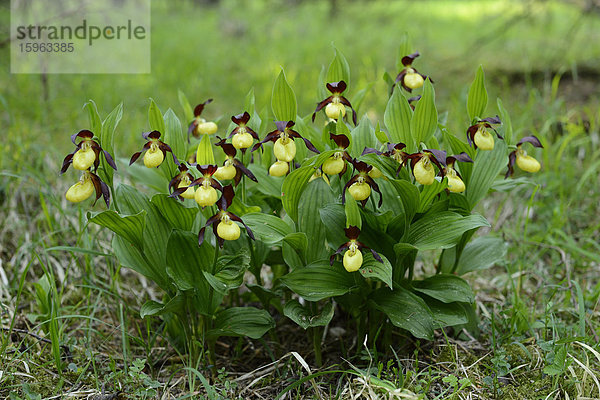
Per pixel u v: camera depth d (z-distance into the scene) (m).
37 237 2.13
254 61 4.68
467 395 1.76
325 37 5.70
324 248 1.80
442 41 5.39
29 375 1.78
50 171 2.35
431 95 1.71
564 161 2.48
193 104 3.48
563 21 6.22
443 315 1.81
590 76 3.68
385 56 4.71
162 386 1.81
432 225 1.77
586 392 1.74
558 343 1.82
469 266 1.93
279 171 1.73
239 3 8.15
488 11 7.26
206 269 1.79
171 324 1.91
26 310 1.97
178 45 5.33
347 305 1.84
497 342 1.89
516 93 3.53
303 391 1.79
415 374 1.79
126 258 1.80
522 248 2.15
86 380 1.80
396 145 1.70
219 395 1.77
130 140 2.69
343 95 1.80
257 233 1.75
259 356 1.91
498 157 1.83
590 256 2.05
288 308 1.80
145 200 1.80
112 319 1.98
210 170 1.67
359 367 1.84
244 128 1.72
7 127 2.75
